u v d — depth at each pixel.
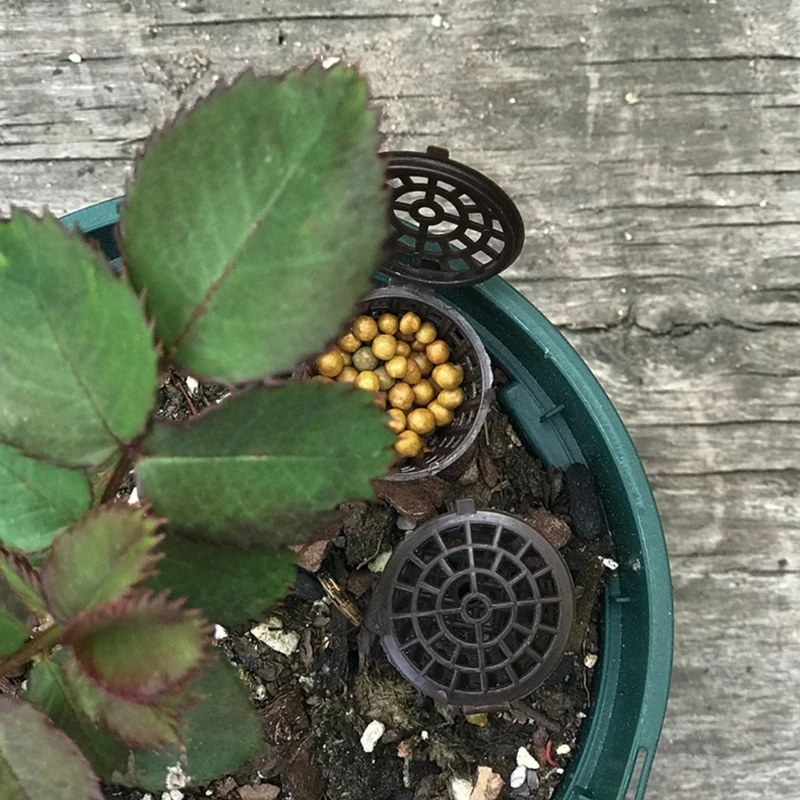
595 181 0.25
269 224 0.08
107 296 0.08
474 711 0.19
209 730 0.12
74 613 0.09
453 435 0.19
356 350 0.19
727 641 0.24
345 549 0.19
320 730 0.19
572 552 0.20
